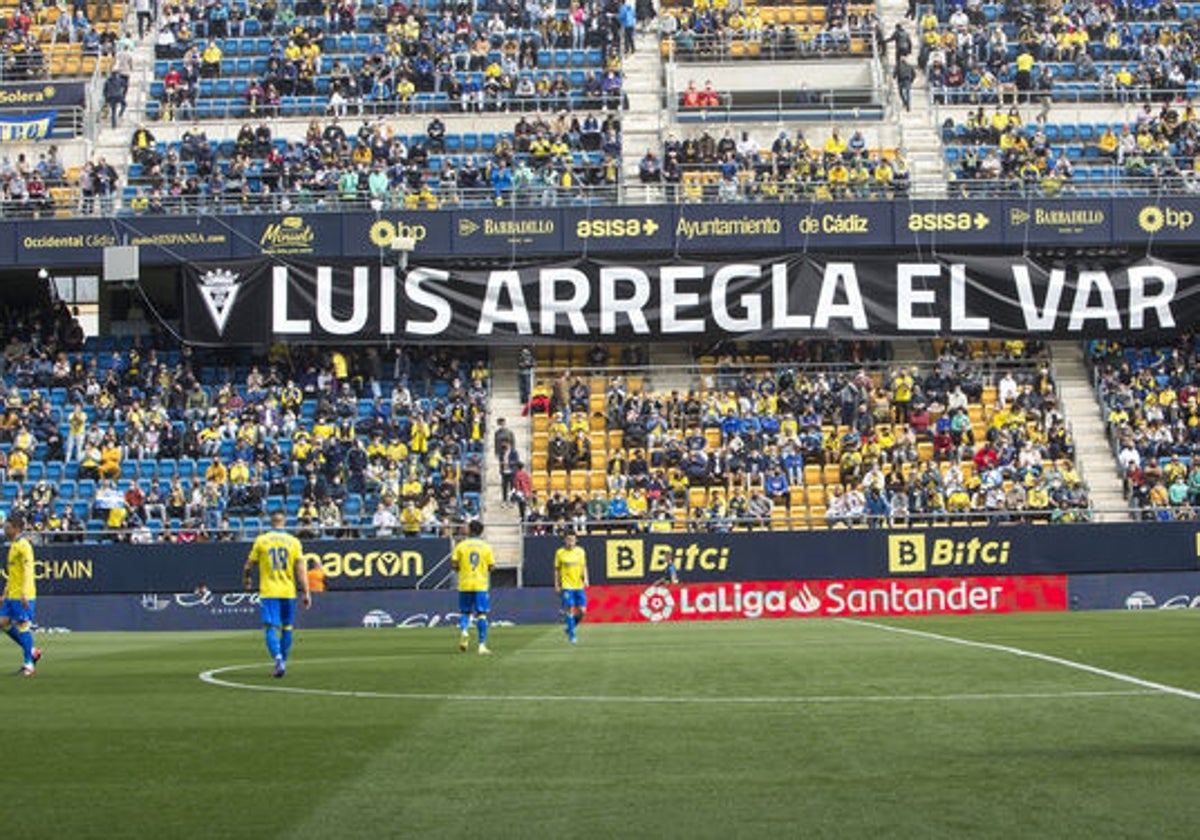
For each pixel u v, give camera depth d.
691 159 62.19
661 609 49.84
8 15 71.06
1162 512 52.59
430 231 57.31
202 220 57.53
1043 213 57.00
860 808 11.46
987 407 57.22
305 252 57.50
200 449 55.88
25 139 64.00
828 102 67.25
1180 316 57.38
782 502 54.00
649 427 55.88
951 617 45.88
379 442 55.56
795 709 18.00
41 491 53.88
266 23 69.44
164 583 50.56
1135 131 63.75
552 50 68.25
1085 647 28.33
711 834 10.67
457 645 34.69
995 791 12.05
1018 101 65.12
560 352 59.88
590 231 57.31
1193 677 21.44
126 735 16.50
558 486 54.91
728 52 68.12
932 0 70.94
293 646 36.09
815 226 57.28
